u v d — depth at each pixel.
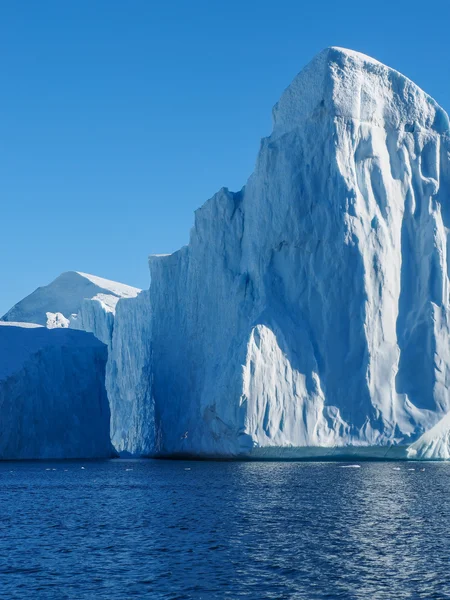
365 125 83.00
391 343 80.06
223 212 92.94
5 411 91.56
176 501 49.06
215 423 83.31
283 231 82.62
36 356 97.00
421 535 36.12
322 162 82.31
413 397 79.12
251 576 28.78
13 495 54.22
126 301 125.88
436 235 81.88
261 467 75.31
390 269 81.31
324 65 83.12
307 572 29.28
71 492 55.88
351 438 77.94
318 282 80.75
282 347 79.12
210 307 95.19
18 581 28.36
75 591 27.00
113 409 127.06
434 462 81.62
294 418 78.00
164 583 27.92
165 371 106.88
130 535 36.84
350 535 36.19
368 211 81.56
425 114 85.50
